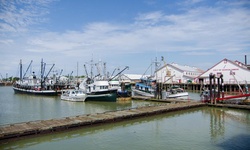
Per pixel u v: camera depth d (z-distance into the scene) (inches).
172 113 1497.3
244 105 1622.8
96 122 1058.7
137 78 5546.3
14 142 830.5
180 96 2391.7
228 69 3425.2
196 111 1592.0
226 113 1501.0
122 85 2618.1
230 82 3348.9
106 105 1941.4
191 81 4131.4
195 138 911.7
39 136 884.6
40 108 1780.3
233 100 1871.3
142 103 2091.5
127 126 1123.3
